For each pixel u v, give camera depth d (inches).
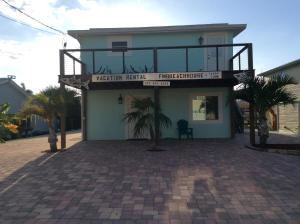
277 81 498.9
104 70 684.1
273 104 505.4
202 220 214.8
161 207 240.1
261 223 208.7
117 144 598.9
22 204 253.4
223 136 681.6
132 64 685.9
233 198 258.2
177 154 463.2
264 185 292.7
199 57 681.6
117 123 689.6
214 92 681.0
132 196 267.0
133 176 333.4
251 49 529.0
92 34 681.6
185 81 609.9
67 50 542.6
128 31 674.2
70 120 1378.0
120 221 215.6
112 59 688.4
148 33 684.7
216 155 447.5
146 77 546.0
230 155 445.1
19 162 429.7
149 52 686.5
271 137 700.7
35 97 515.5
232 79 575.2
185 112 684.7
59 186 302.7
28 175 350.0
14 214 231.9
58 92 529.3
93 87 657.6
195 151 488.1
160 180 315.3
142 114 547.5
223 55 681.0
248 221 212.2
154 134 551.2
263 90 497.4
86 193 278.2
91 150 522.6
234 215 222.8
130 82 585.9
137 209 236.7
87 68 689.0
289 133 832.3
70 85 549.3
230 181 307.6
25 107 512.7
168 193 273.4
